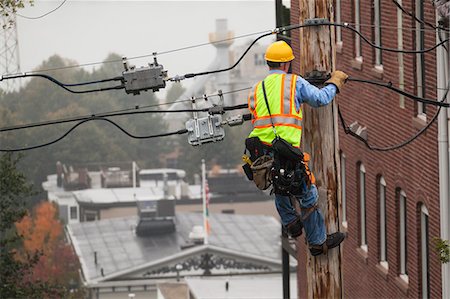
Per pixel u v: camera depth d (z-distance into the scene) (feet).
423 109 142.82
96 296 518.37
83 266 554.46
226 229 637.30
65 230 651.25
